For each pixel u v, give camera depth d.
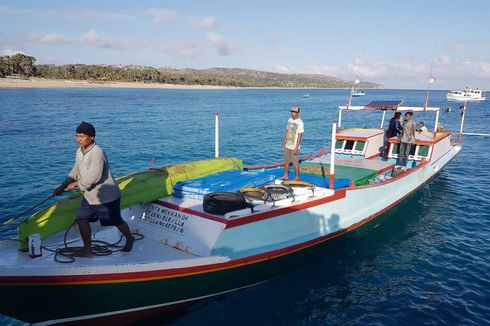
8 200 13.98
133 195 7.91
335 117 53.31
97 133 31.83
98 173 6.17
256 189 8.41
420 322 7.41
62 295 6.18
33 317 6.41
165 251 7.45
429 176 15.80
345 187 10.37
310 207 9.09
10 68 137.50
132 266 6.45
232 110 61.97
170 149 25.47
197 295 7.39
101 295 6.40
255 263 7.91
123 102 72.25
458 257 10.10
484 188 16.55
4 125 35.38
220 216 7.59
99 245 7.24
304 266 9.33
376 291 8.49
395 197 12.71
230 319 7.38
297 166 10.52
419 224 12.37
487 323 7.37
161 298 6.97
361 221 10.73
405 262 9.82
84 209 6.55
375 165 13.05
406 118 14.33
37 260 6.54
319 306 7.89
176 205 8.13
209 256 7.25
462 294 8.37
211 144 27.69
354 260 9.88
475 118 51.97
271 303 7.91
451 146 19.50
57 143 26.22
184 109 61.09
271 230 8.30
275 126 39.69
